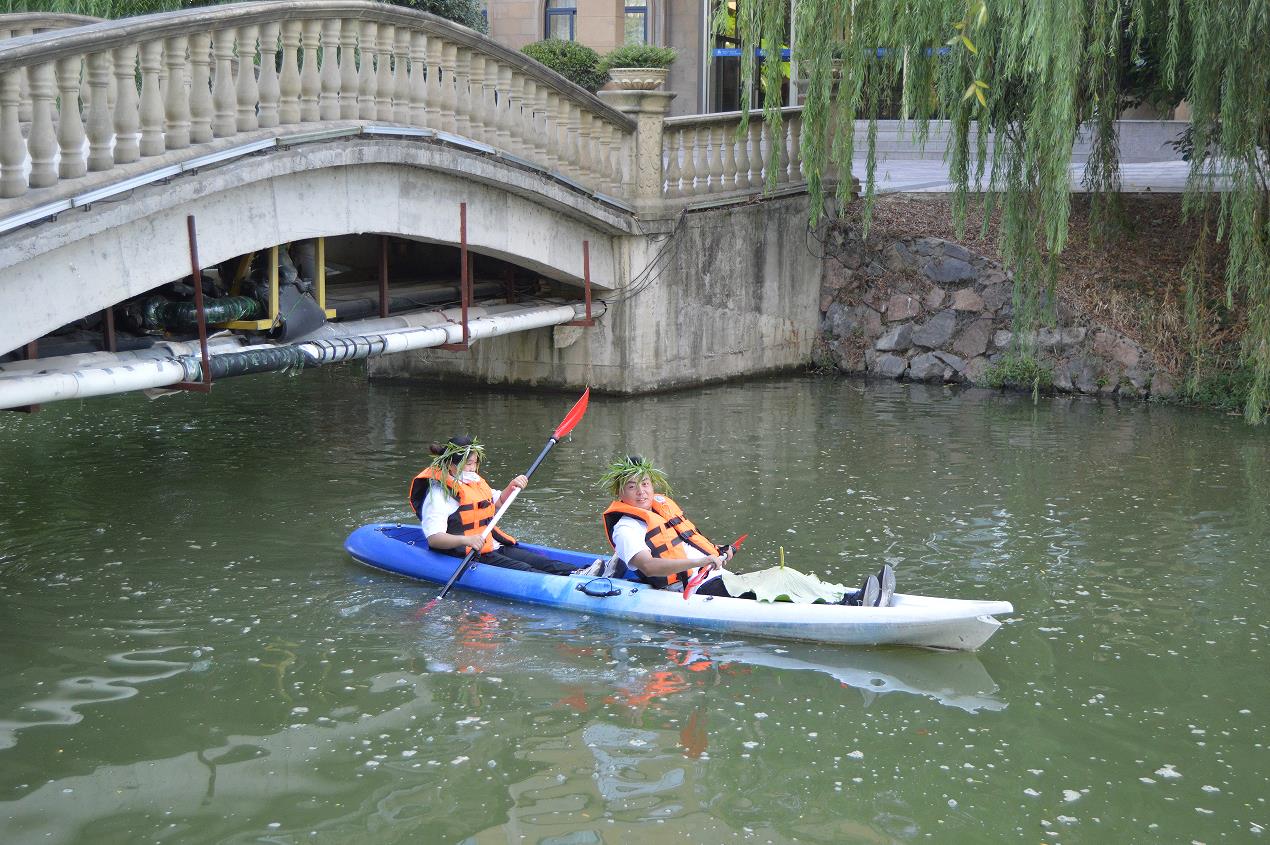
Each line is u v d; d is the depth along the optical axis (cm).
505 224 1146
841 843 444
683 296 1377
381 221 998
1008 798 478
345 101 945
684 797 476
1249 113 1073
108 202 744
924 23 1120
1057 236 1069
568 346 1359
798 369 1542
